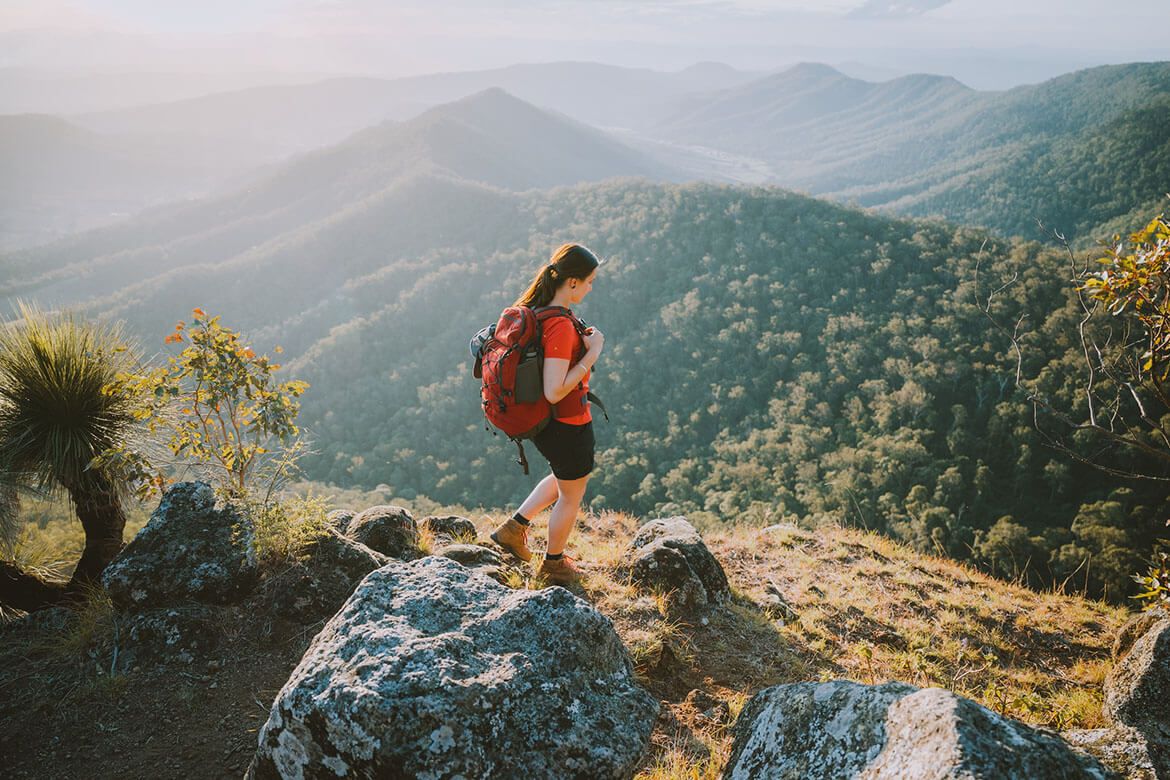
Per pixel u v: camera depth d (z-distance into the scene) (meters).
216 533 3.21
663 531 4.21
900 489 80.50
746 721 1.93
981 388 95.50
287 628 2.93
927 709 1.44
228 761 2.28
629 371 124.94
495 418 2.88
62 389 3.79
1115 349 3.29
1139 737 2.71
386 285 174.62
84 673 2.75
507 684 1.69
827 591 4.80
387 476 106.12
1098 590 59.34
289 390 3.88
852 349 109.56
